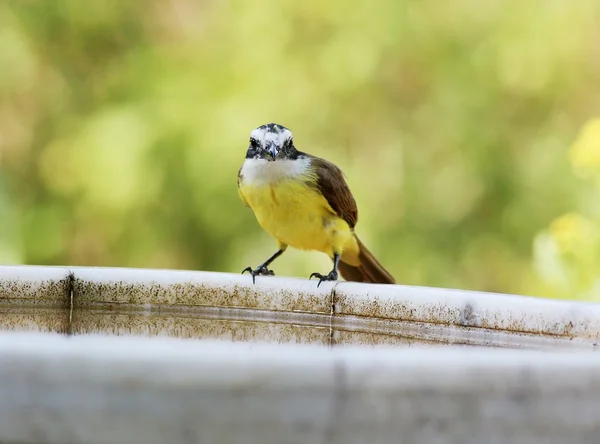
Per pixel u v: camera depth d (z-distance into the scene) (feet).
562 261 30.78
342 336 17.26
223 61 46.85
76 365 9.15
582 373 10.03
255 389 9.21
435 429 9.68
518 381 9.84
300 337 17.11
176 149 44.73
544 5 47.62
